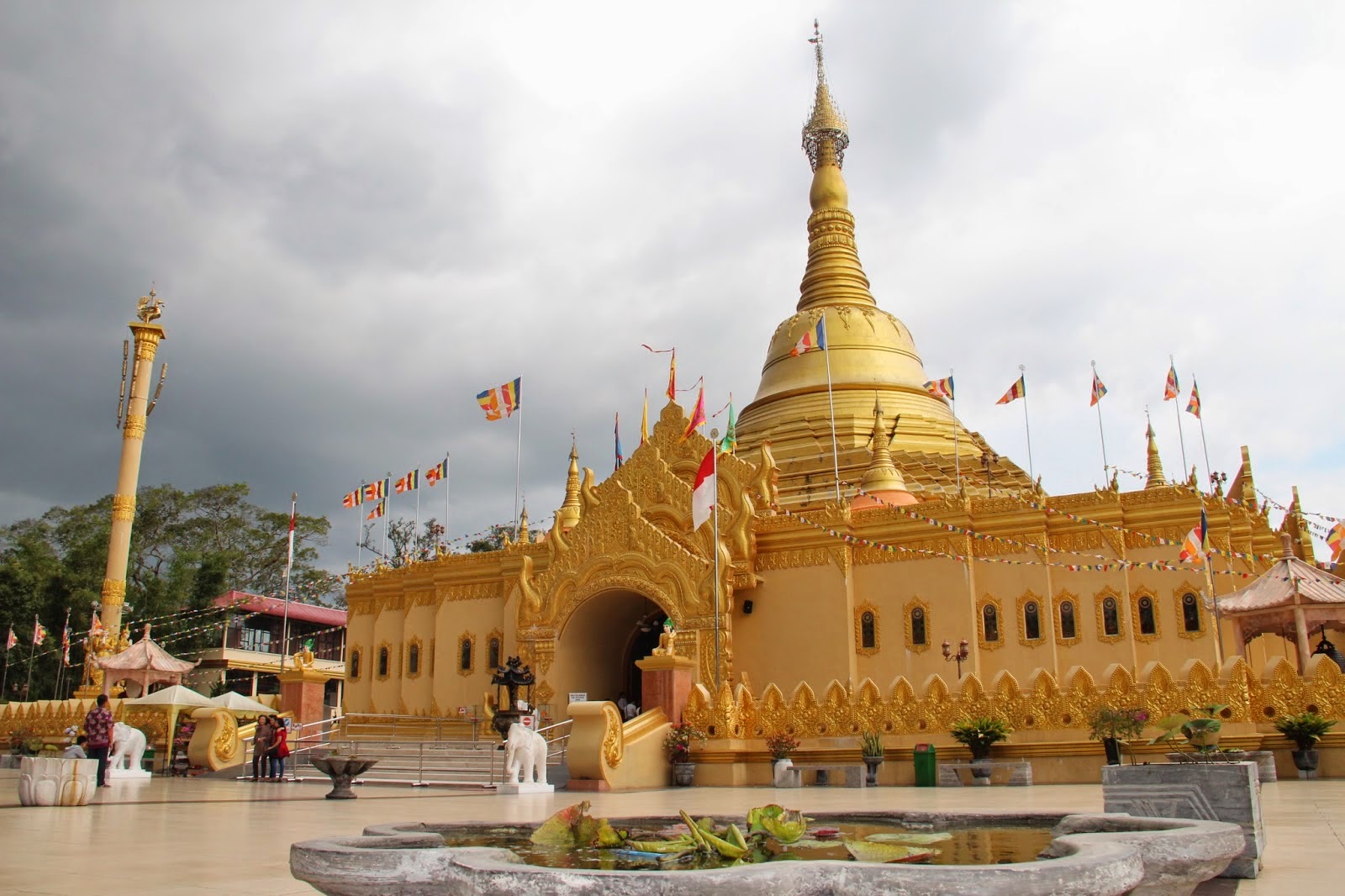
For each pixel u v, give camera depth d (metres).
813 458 52.81
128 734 37.38
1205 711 16.80
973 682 33.78
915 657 42.00
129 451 58.12
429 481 57.00
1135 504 40.59
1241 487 50.19
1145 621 39.50
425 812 22.88
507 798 28.31
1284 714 30.94
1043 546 41.19
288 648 89.62
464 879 6.98
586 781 31.59
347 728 53.22
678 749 35.16
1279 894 10.97
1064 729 32.38
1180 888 8.71
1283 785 27.28
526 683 37.12
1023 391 46.41
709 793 30.17
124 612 75.62
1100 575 40.41
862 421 55.19
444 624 51.88
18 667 75.06
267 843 16.73
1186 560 36.38
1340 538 37.97
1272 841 15.32
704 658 42.78
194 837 17.64
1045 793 26.66
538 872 6.71
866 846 9.67
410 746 41.84
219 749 40.34
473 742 40.25
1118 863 7.10
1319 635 46.53
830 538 44.09
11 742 50.84
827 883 6.71
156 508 89.38
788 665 43.62
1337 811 19.75
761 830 9.70
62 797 24.44
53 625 75.31
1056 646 40.31
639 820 12.85
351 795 27.92
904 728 34.28
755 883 6.43
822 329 51.03
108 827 19.42
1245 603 35.06
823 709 35.44
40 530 85.75
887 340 59.69
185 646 79.12
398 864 7.99
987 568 42.06
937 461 52.75
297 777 37.31
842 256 64.56
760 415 59.00
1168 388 45.44
